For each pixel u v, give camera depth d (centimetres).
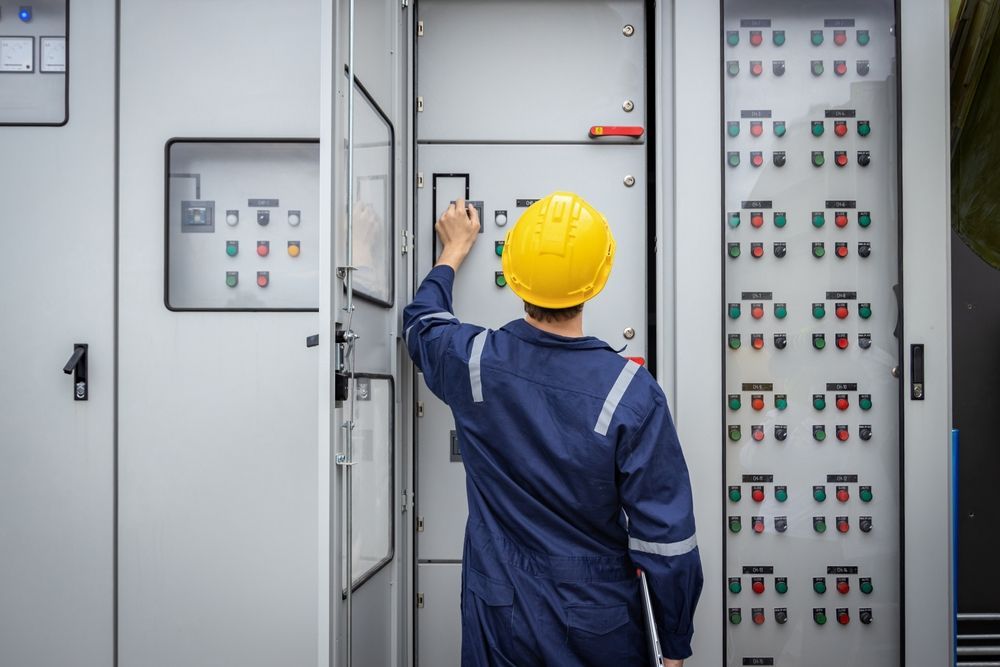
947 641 172
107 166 173
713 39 176
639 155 188
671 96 178
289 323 173
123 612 171
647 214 188
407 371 184
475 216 181
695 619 173
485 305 187
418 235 188
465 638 128
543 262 127
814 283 179
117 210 173
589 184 188
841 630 178
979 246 245
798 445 179
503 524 127
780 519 178
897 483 177
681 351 174
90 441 172
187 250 174
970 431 254
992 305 253
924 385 174
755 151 180
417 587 186
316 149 174
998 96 226
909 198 175
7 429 172
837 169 180
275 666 171
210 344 173
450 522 186
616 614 120
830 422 179
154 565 171
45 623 171
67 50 173
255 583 171
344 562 133
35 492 172
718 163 175
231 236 174
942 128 175
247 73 174
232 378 172
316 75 174
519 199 188
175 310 172
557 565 120
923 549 173
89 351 172
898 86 175
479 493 130
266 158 174
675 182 176
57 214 173
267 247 174
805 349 179
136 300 172
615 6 188
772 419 179
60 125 173
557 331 132
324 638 125
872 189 179
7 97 173
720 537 172
